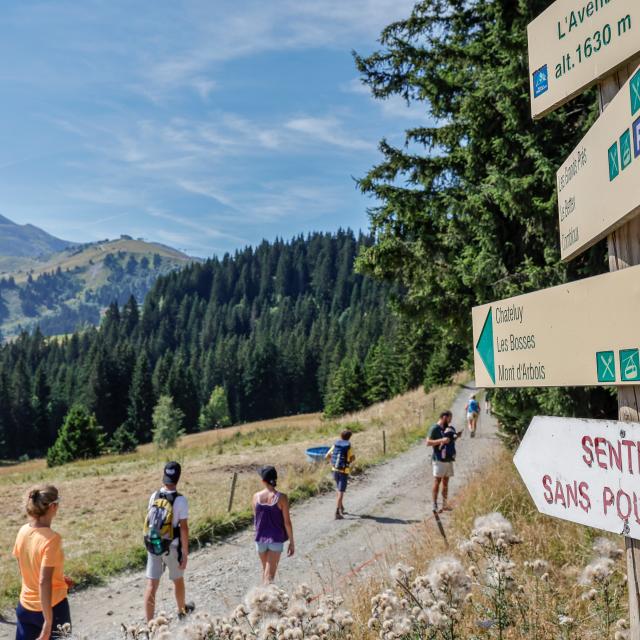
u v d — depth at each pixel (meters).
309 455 17.97
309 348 150.25
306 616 2.89
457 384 48.22
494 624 3.21
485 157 11.33
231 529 11.72
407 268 12.05
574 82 2.56
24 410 111.75
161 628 3.30
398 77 12.77
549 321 2.43
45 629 4.39
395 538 9.37
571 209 2.65
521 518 6.65
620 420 2.03
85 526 12.16
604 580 3.27
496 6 10.66
